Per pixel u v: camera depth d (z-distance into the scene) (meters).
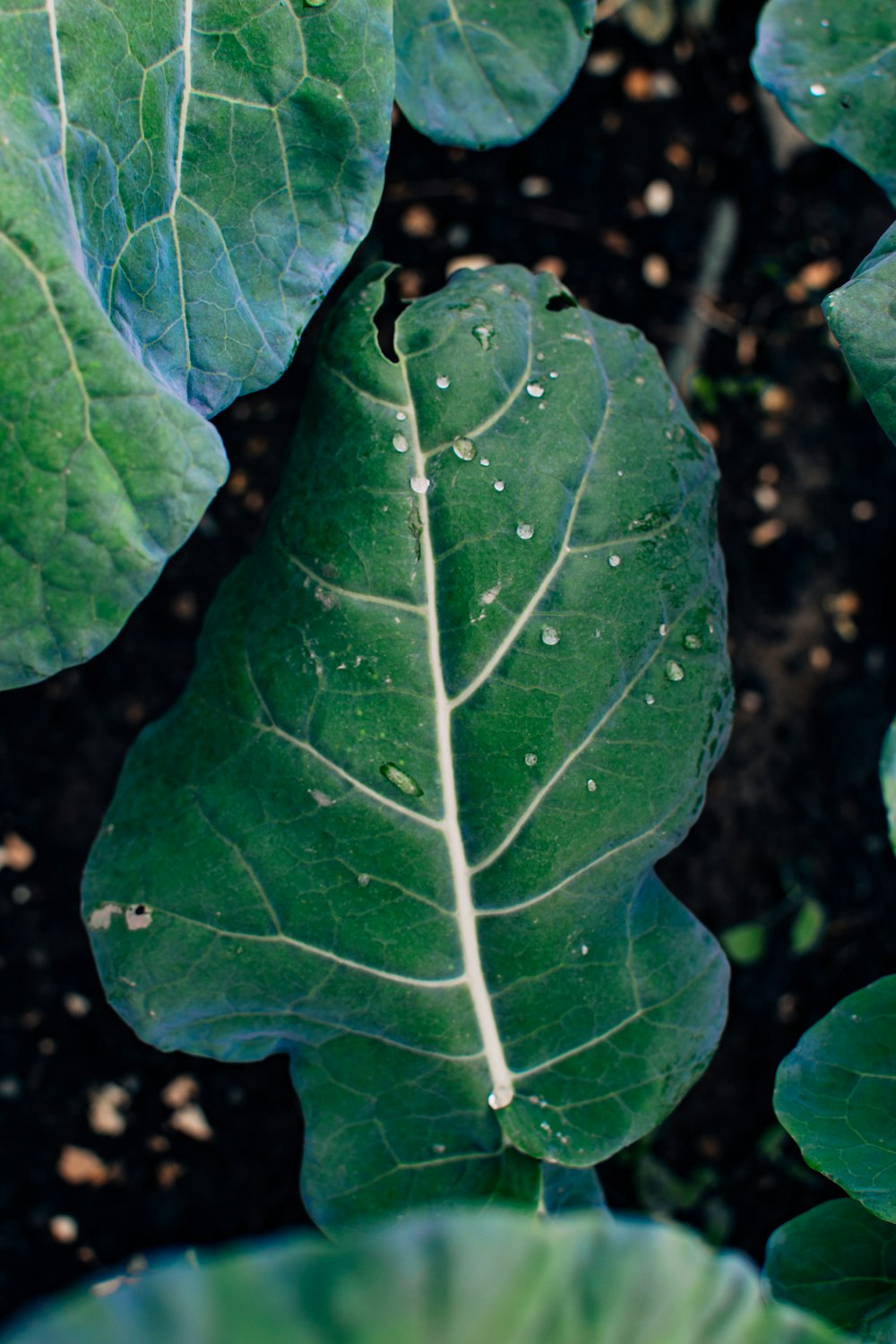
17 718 0.90
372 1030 0.73
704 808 0.93
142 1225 0.89
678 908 0.74
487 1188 0.73
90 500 0.66
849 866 0.93
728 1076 0.91
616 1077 0.73
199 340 0.70
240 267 0.71
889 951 0.92
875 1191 0.70
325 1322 0.54
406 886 0.72
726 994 0.74
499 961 0.73
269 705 0.72
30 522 0.66
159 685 0.90
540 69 0.75
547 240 0.93
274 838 0.72
